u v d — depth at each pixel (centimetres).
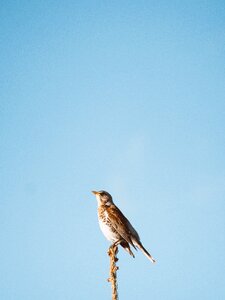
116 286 612
